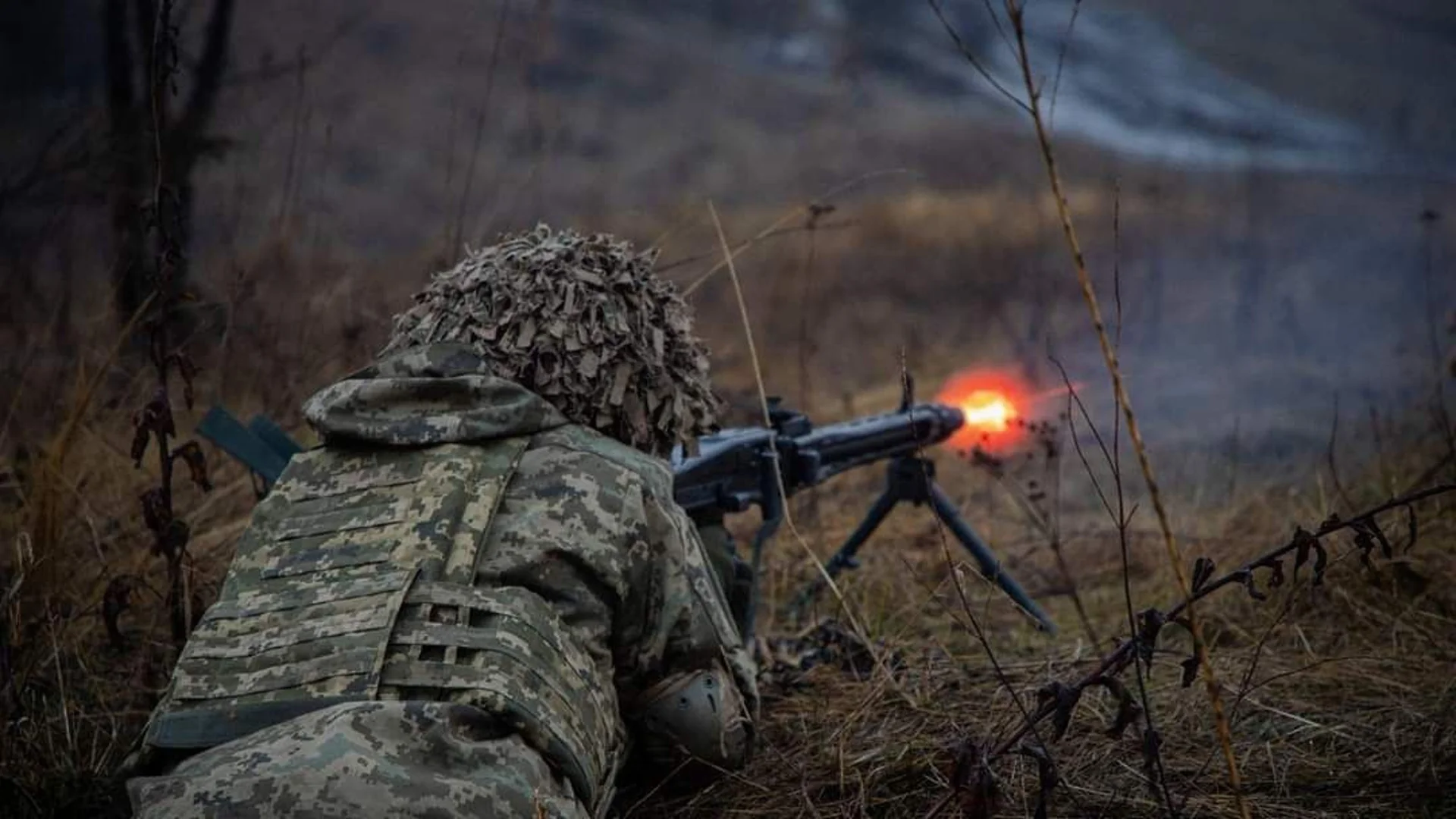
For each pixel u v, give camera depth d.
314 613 2.48
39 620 3.41
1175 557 2.24
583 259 2.86
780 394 7.86
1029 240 12.73
